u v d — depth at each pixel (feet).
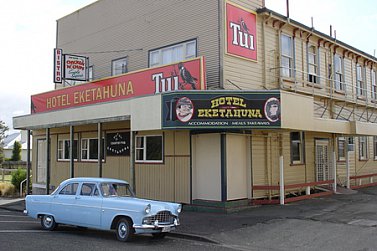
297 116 49.11
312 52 68.95
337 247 32.07
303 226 39.29
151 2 62.49
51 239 35.73
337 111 73.20
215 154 51.31
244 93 46.73
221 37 52.11
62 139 78.18
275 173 57.72
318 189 65.62
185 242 35.47
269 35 59.26
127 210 34.78
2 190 82.02
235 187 51.83
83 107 58.18
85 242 34.45
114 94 59.41
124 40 66.85
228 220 43.60
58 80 67.21
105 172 67.10
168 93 46.88
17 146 225.56
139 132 60.44
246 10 55.77
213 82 52.34
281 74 59.52
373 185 79.36
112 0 69.72
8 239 35.47
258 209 50.08
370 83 87.20
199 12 55.21
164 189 56.39
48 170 66.18
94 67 72.49
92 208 36.99
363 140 84.69
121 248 32.09
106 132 67.56
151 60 61.77
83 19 75.61
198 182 53.01
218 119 46.32
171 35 58.85
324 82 70.49
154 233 36.68
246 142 54.24
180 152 54.70
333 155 66.23
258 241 35.04
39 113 67.62
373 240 33.27
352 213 45.34
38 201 41.52
